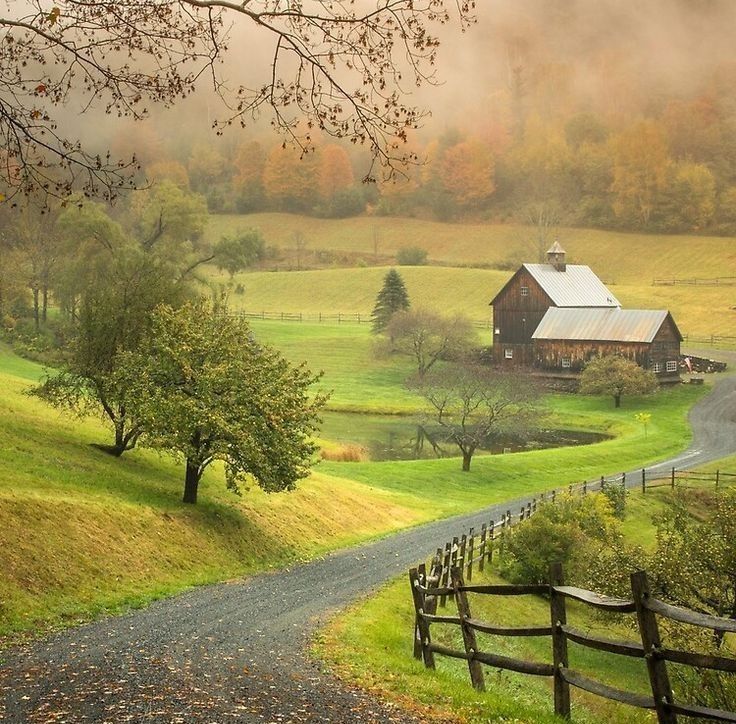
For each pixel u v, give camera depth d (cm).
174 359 3039
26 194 1377
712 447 6862
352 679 1388
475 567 3303
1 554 1989
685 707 958
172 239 9069
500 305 11094
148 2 1355
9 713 1105
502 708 1222
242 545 2909
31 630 1691
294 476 3020
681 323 13125
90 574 2141
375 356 11150
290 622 1945
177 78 1388
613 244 19875
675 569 2461
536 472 5859
